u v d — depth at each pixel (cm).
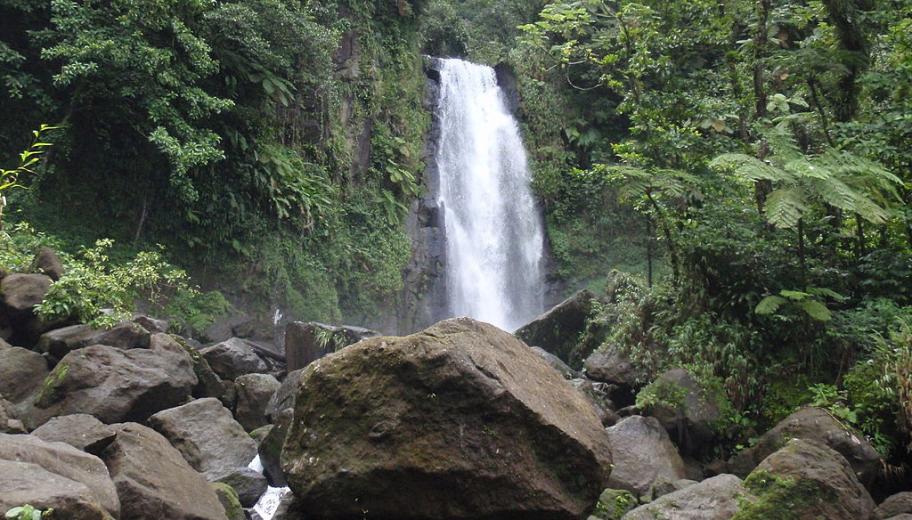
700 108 979
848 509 523
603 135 2497
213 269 1472
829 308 820
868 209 690
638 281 1091
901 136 861
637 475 671
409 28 2138
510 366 509
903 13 932
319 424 486
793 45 1088
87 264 1232
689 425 755
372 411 471
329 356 505
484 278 2158
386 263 1809
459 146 2203
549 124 2448
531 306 2280
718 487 550
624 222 2380
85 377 677
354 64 1877
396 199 1939
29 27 1312
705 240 842
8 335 782
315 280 1617
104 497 424
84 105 1317
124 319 804
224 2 1486
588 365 908
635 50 1057
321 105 1739
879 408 677
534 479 467
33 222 1257
